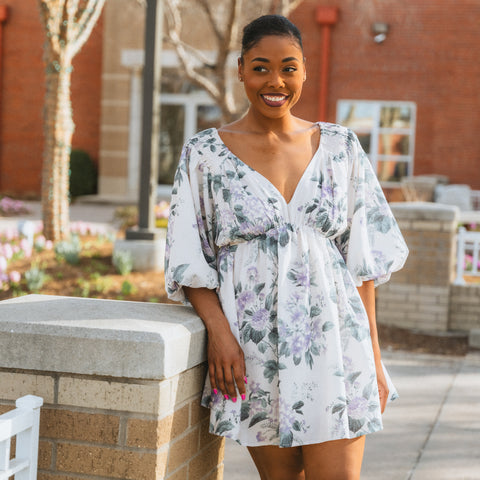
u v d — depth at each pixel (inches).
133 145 721.6
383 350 257.8
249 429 85.0
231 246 86.4
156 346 73.5
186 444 83.1
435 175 673.6
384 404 89.0
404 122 678.5
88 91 737.0
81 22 358.6
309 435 83.0
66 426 77.0
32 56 738.2
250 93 86.4
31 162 745.6
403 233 292.2
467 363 242.1
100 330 74.8
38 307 85.1
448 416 180.4
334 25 680.4
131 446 75.5
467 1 661.3
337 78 683.4
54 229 358.0
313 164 87.8
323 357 84.0
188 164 87.9
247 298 84.5
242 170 85.8
